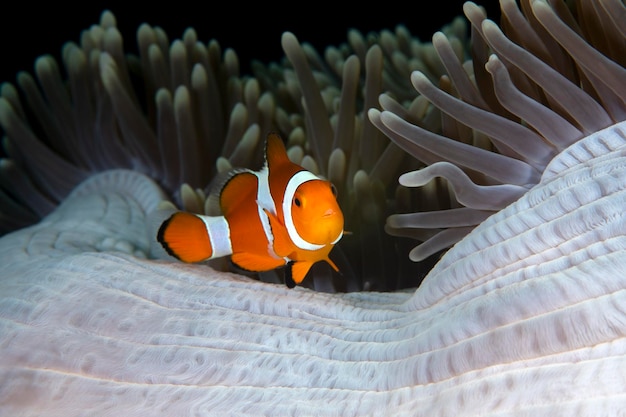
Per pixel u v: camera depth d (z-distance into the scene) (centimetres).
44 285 33
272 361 30
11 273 35
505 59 35
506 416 26
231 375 30
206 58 51
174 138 46
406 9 117
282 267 39
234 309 32
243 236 32
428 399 27
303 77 43
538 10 32
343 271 39
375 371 29
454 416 26
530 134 33
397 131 34
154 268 34
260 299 33
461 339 28
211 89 49
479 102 36
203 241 33
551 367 26
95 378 30
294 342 31
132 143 47
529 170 34
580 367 25
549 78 32
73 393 30
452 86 39
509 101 33
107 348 31
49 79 50
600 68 31
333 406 28
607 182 28
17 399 30
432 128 41
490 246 30
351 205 40
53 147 53
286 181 30
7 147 52
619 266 26
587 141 31
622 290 26
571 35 31
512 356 26
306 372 30
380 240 39
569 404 25
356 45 59
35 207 51
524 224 29
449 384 27
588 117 32
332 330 31
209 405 29
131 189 46
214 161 48
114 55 49
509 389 26
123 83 50
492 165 34
